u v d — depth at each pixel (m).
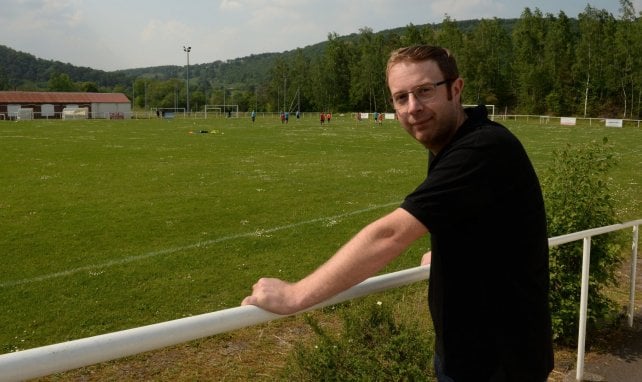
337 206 14.82
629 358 5.15
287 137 43.59
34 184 17.94
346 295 2.36
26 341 6.30
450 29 108.44
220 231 11.68
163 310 7.30
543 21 105.00
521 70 94.12
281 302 2.04
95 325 6.79
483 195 2.04
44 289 7.95
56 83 172.62
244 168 22.81
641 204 16.09
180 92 174.50
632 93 83.31
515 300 2.21
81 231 11.52
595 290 5.76
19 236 11.03
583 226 5.58
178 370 5.32
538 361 2.29
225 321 1.95
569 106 89.69
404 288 6.40
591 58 86.56
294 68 144.38
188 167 22.98
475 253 2.16
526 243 2.18
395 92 2.34
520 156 2.12
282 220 12.87
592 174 6.03
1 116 86.19
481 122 2.19
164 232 11.55
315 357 4.05
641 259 9.20
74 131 49.00
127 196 15.80
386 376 3.84
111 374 5.27
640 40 79.19
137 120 80.88
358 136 45.59
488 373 2.26
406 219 2.04
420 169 23.19
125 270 8.86
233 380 5.11
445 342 2.32
